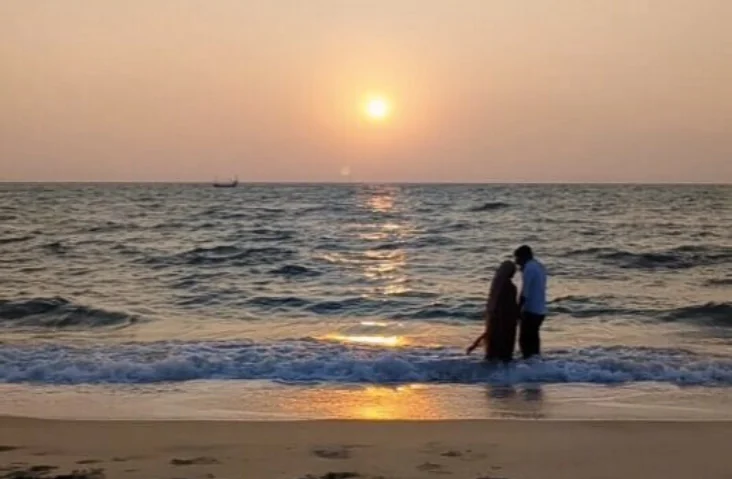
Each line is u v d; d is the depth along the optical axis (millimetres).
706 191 110438
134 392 10453
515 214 56281
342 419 8734
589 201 74688
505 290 11922
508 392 10578
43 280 24781
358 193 103625
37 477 6324
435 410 9484
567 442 7594
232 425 8250
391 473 6500
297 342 13828
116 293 22016
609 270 28328
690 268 28922
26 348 13062
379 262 29781
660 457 7102
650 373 11641
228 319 18031
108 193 100250
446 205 67875
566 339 15227
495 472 6570
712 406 9797
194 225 46406
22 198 81938
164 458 6945
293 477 6355
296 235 40156
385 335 15430
